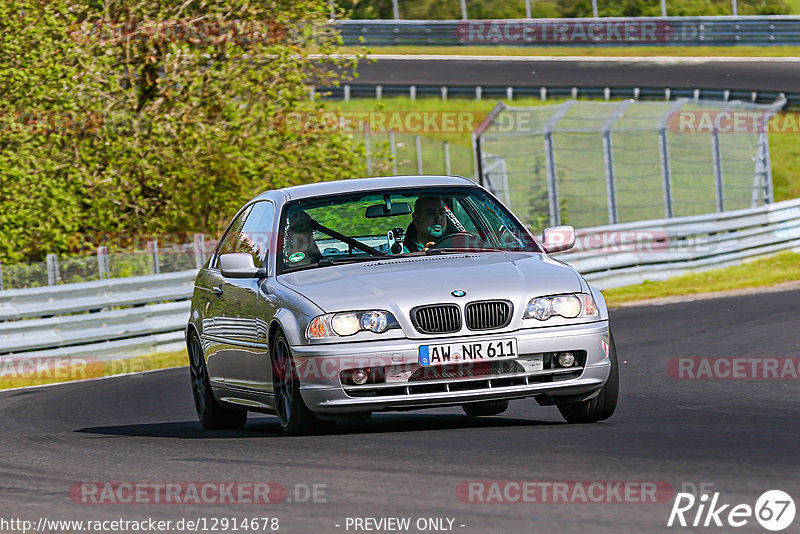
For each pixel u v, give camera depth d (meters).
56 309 58.41
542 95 158.75
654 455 20.25
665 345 47.81
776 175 148.00
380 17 198.88
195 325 31.92
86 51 80.00
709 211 121.62
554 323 24.61
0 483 22.27
